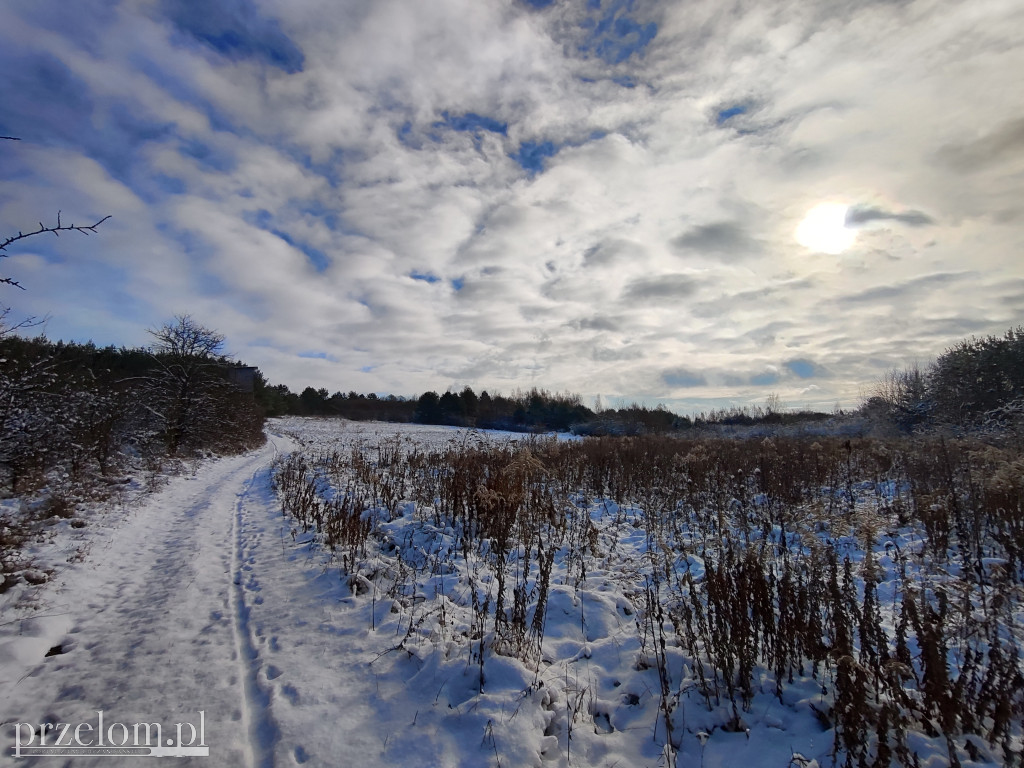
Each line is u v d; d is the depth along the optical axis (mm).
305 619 5574
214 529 9945
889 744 3305
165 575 7180
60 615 5746
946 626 4270
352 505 9125
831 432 28016
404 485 11750
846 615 4023
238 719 3896
